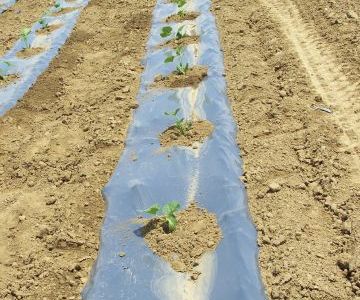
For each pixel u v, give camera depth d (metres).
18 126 2.94
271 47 3.29
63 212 2.24
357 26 3.24
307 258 1.82
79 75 3.44
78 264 1.97
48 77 3.43
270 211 2.05
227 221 2.03
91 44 3.87
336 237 1.90
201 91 2.94
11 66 3.70
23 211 2.27
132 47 3.71
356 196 2.04
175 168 2.38
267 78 2.98
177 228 2.04
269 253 1.88
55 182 2.44
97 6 4.64
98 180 2.42
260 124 2.59
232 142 2.49
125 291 1.85
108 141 2.67
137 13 4.28
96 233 2.13
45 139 2.78
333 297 1.68
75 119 2.93
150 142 2.61
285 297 1.70
